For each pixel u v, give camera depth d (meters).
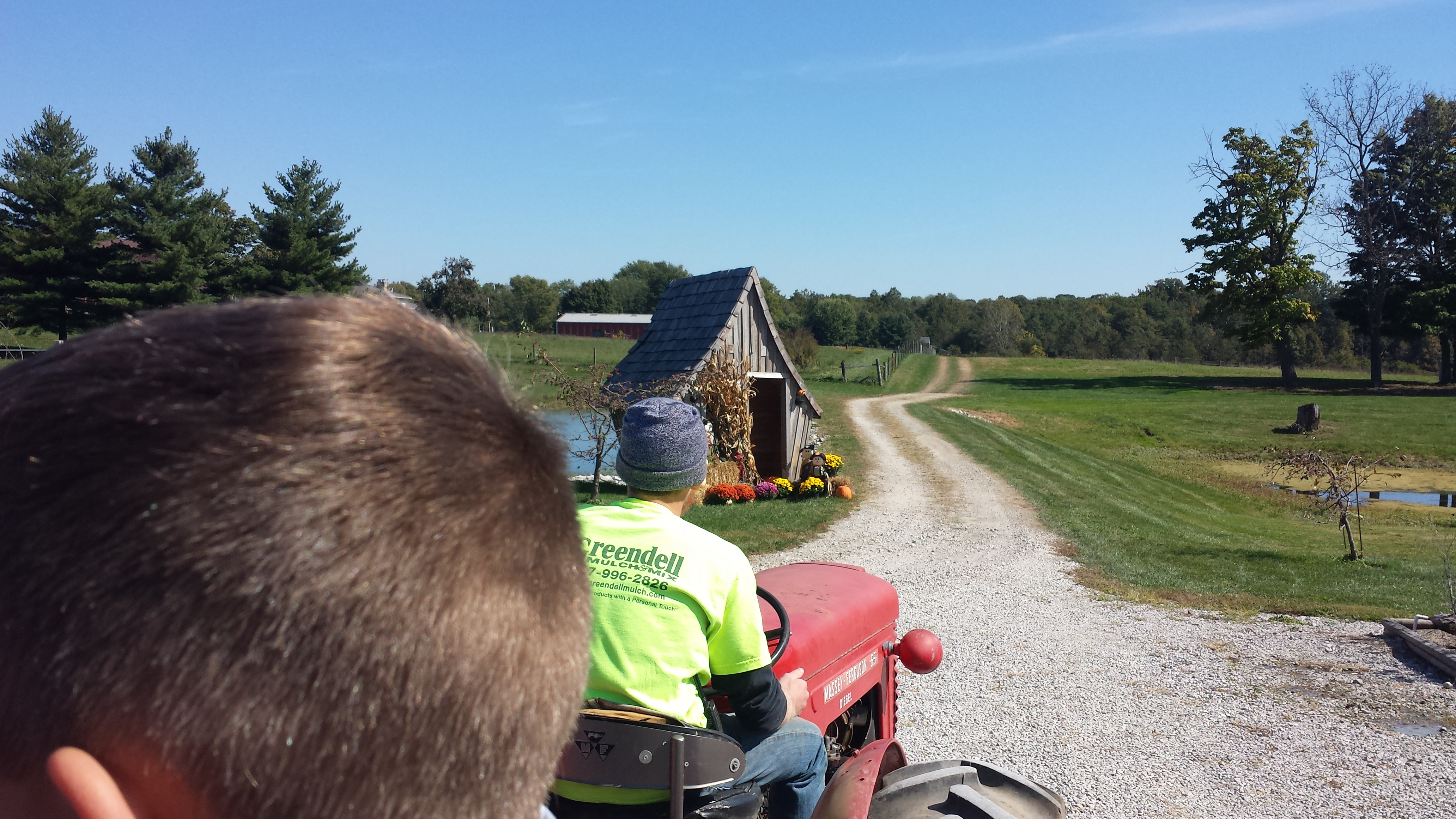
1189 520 17.19
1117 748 5.57
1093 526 14.62
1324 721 6.01
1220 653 7.59
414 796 0.54
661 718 2.13
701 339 17.44
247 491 0.48
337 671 0.50
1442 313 51.09
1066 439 35.66
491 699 0.57
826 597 3.20
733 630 2.25
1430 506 22.47
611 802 2.15
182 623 0.47
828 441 26.25
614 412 14.88
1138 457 31.69
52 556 0.47
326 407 0.51
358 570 0.50
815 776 2.56
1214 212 53.94
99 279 38.22
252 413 0.49
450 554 0.54
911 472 20.86
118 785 0.48
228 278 42.22
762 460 19.08
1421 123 51.16
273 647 0.48
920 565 11.45
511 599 0.59
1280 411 41.09
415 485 0.53
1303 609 9.05
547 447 0.67
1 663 0.48
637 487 2.36
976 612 9.01
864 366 67.25
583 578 0.70
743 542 12.78
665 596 2.20
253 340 0.52
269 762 0.49
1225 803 4.85
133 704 0.47
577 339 59.69
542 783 0.64
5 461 0.48
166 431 0.47
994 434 30.38
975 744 5.66
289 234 45.62
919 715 6.18
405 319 0.61
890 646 3.37
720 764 2.12
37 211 38.78
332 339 0.54
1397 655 7.50
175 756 0.48
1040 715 6.15
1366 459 30.39
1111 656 7.51
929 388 53.78
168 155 43.66
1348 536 12.33
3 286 37.31
